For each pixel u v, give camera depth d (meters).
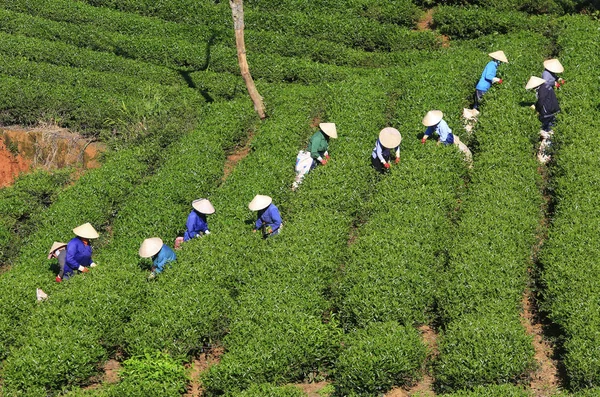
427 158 23.28
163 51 35.53
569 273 17.94
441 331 17.41
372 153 24.27
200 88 33.19
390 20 36.16
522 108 25.23
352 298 18.09
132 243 22.81
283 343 16.94
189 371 17.61
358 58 34.12
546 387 16.41
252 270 19.86
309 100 30.22
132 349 17.75
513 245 19.38
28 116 32.84
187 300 18.44
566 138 23.91
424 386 16.77
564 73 28.12
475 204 21.36
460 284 18.06
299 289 18.61
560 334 17.61
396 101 29.22
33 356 17.09
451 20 34.59
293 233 20.77
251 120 30.16
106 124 32.09
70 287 19.53
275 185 24.00
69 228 24.64
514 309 17.75
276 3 37.84
